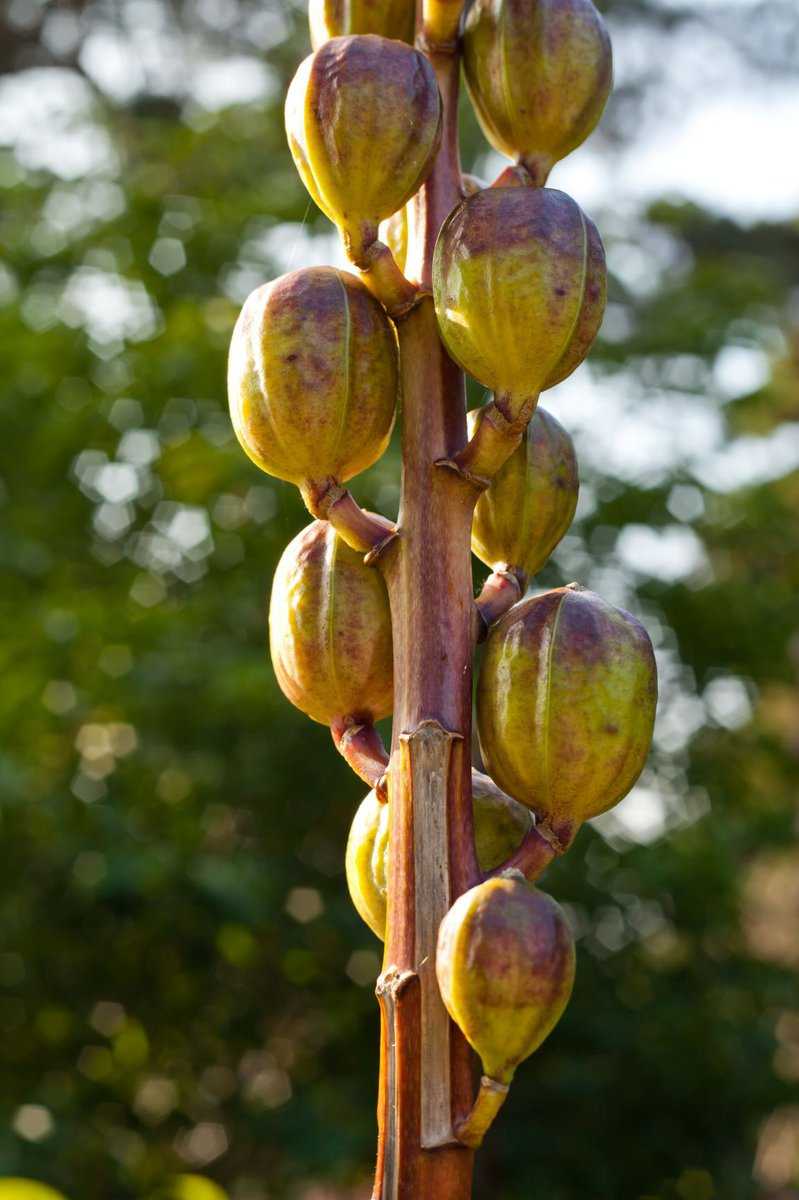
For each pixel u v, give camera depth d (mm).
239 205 7367
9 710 6113
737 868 7031
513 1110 6559
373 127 1375
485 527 1563
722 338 7352
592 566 6883
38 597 6809
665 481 6988
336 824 6840
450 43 1551
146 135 8688
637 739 1336
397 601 1366
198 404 7020
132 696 6273
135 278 7281
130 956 6559
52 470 7105
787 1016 7910
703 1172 6910
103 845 6145
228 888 6059
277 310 1397
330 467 1403
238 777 6508
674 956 6938
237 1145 6801
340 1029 6871
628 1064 6582
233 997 6867
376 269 1405
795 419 9656
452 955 1174
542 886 6430
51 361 7145
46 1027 6672
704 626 7031
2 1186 1424
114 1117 6758
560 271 1332
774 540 7516
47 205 7617
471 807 1303
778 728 8391
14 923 6262
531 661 1334
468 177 1708
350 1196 7707
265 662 6336
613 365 7145
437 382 1408
